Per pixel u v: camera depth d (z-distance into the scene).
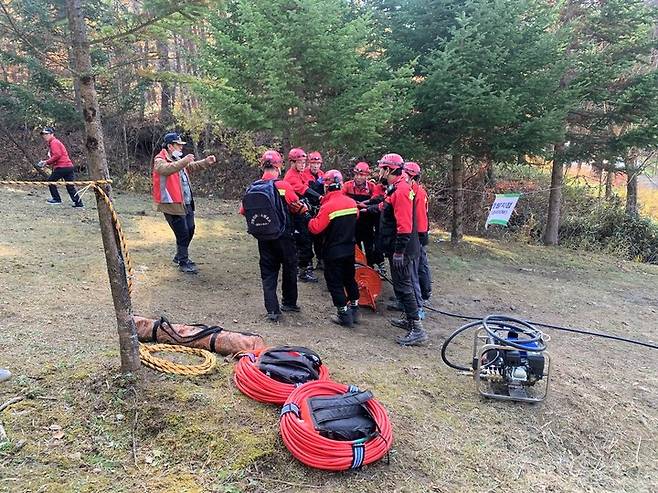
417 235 5.30
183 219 6.61
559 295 8.03
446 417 3.73
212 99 8.02
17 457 2.67
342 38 8.00
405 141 9.45
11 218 8.86
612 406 4.32
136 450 2.88
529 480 3.18
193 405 3.21
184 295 5.85
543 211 13.56
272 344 4.56
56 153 10.28
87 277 6.04
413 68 8.84
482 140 9.55
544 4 9.66
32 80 12.38
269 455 2.89
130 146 16.03
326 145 8.95
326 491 2.75
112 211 3.19
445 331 5.90
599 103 10.88
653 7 10.45
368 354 4.79
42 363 3.57
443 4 9.12
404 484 2.90
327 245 5.43
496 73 9.06
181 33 3.65
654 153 13.51
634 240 12.70
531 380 4.10
